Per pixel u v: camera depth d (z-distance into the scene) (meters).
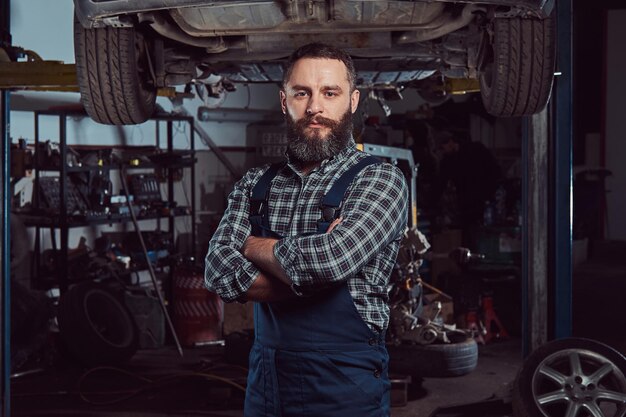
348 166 2.06
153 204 7.32
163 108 7.85
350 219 1.95
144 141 7.94
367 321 2.00
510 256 7.84
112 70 3.36
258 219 2.09
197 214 8.52
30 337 5.79
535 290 4.31
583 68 12.58
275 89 9.53
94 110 3.53
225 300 2.01
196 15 3.17
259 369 2.05
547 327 4.31
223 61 3.83
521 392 3.80
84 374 5.47
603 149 12.53
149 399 5.09
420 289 5.04
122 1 2.97
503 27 3.23
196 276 6.76
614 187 12.49
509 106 3.46
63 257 6.24
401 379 4.90
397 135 9.69
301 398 1.97
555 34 3.23
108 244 7.07
